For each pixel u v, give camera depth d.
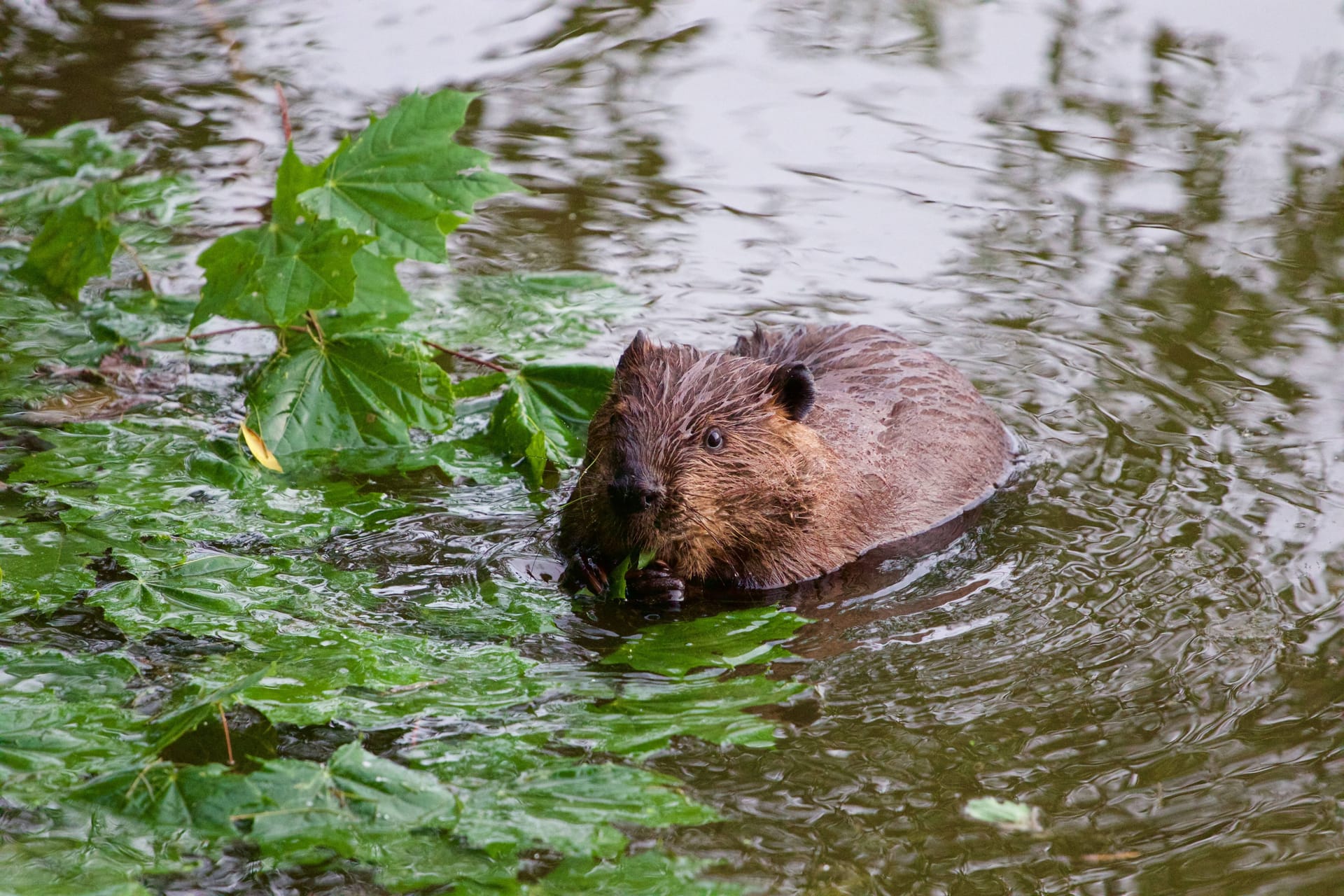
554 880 6.81
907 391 11.89
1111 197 16.73
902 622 9.59
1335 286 14.66
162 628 8.83
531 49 20.28
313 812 7.13
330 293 11.19
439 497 11.19
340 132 17.50
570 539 10.29
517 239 15.61
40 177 15.62
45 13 20.66
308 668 8.40
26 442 11.43
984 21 21.73
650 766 7.81
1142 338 13.88
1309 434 12.10
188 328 13.61
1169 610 9.59
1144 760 7.94
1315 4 21.98
